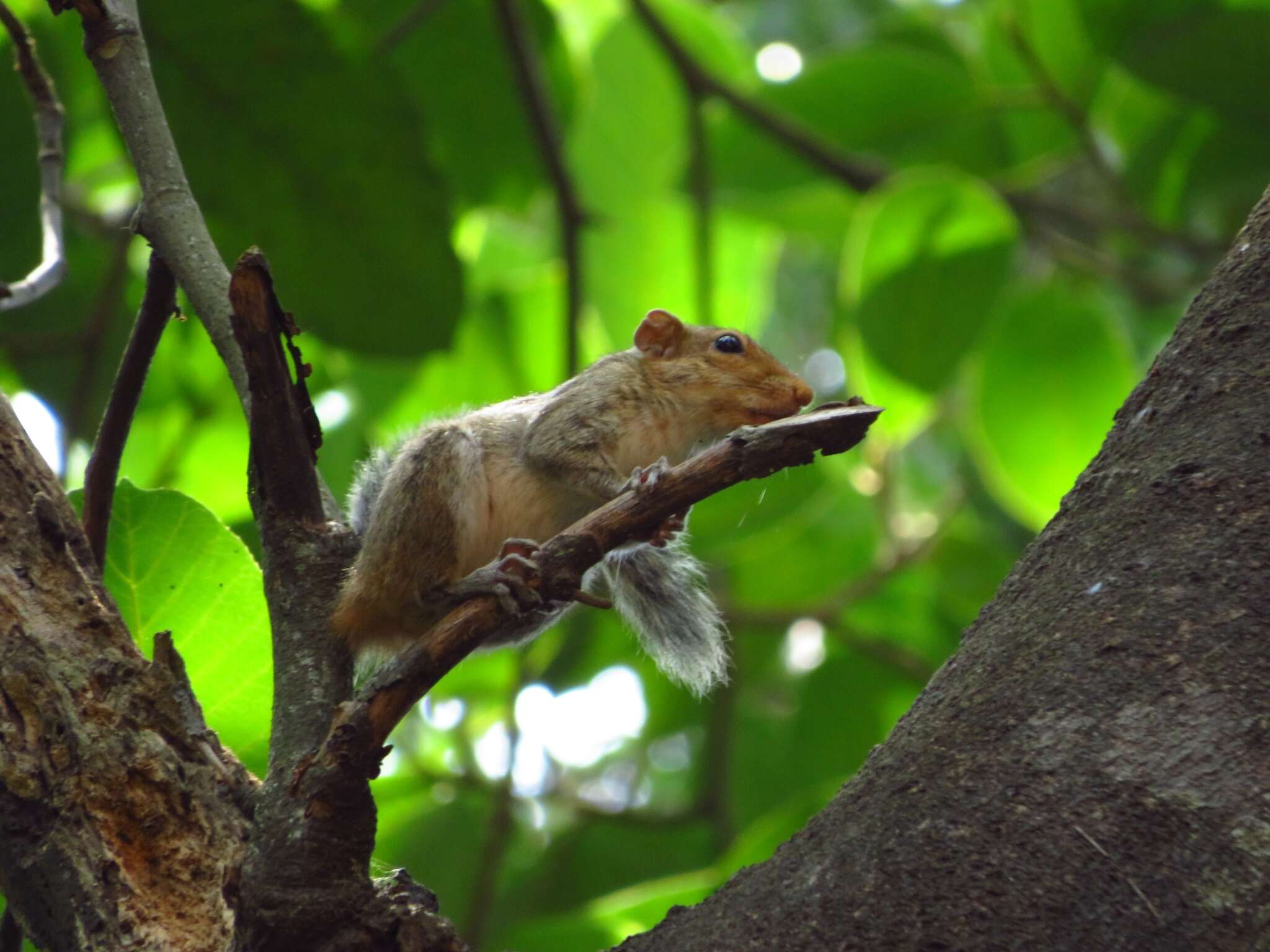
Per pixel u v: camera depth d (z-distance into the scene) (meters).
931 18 16.47
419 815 13.49
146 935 5.12
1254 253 5.12
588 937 10.67
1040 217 16.64
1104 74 14.22
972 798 4.34
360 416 14.26
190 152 11.18
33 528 5.73
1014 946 4.04
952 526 16.69
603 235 14.78
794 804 11.90
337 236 11.49
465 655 4.91
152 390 13.30
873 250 12.95
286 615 5.77
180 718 5.57
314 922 4.67
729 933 4.39
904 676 15.28
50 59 12.10
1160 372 5.08
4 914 5.99
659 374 8.45
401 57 13.69
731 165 15.43
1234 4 12.81
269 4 10.49
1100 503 4.88
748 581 16.75
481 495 7.32
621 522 5.05
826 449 4.99
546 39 13.65
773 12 18.89
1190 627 4.39
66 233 13.40
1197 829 4.06
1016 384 13.48
